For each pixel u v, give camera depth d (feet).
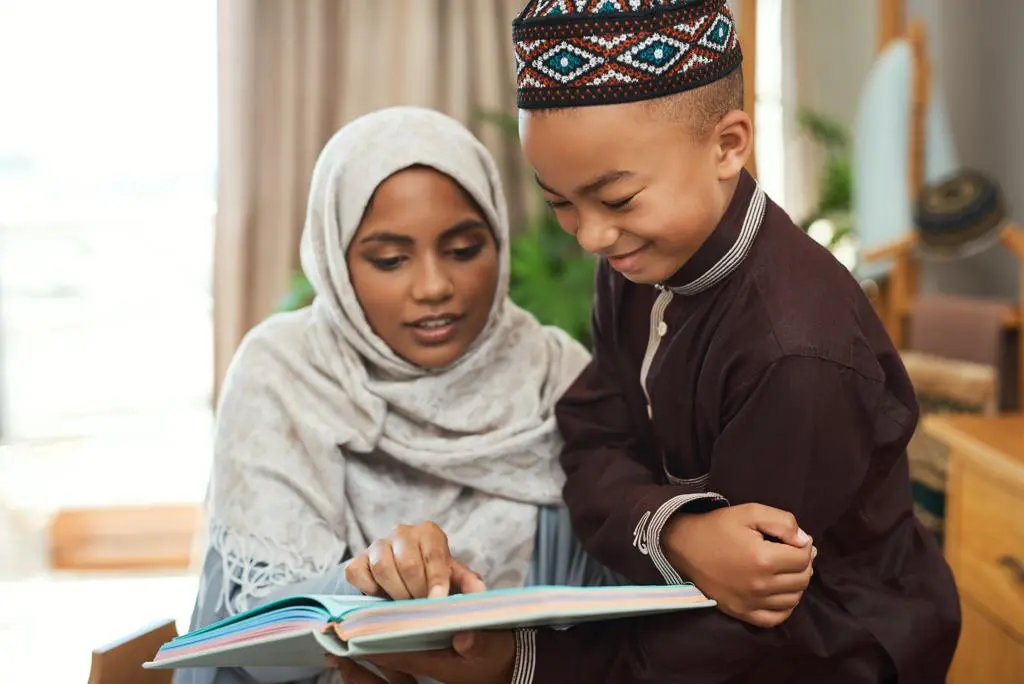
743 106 2.97
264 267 10.89
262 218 10.82
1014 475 5.10
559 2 2.73
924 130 9.39
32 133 12.67
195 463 12.79
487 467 3.94
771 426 2.91
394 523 3.95
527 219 10.91
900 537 3.44
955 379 7.85
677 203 2.76
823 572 3.28
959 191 8.73
